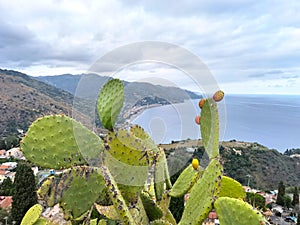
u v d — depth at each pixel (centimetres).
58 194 128
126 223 108
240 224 107
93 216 187
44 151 150
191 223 123
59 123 151
